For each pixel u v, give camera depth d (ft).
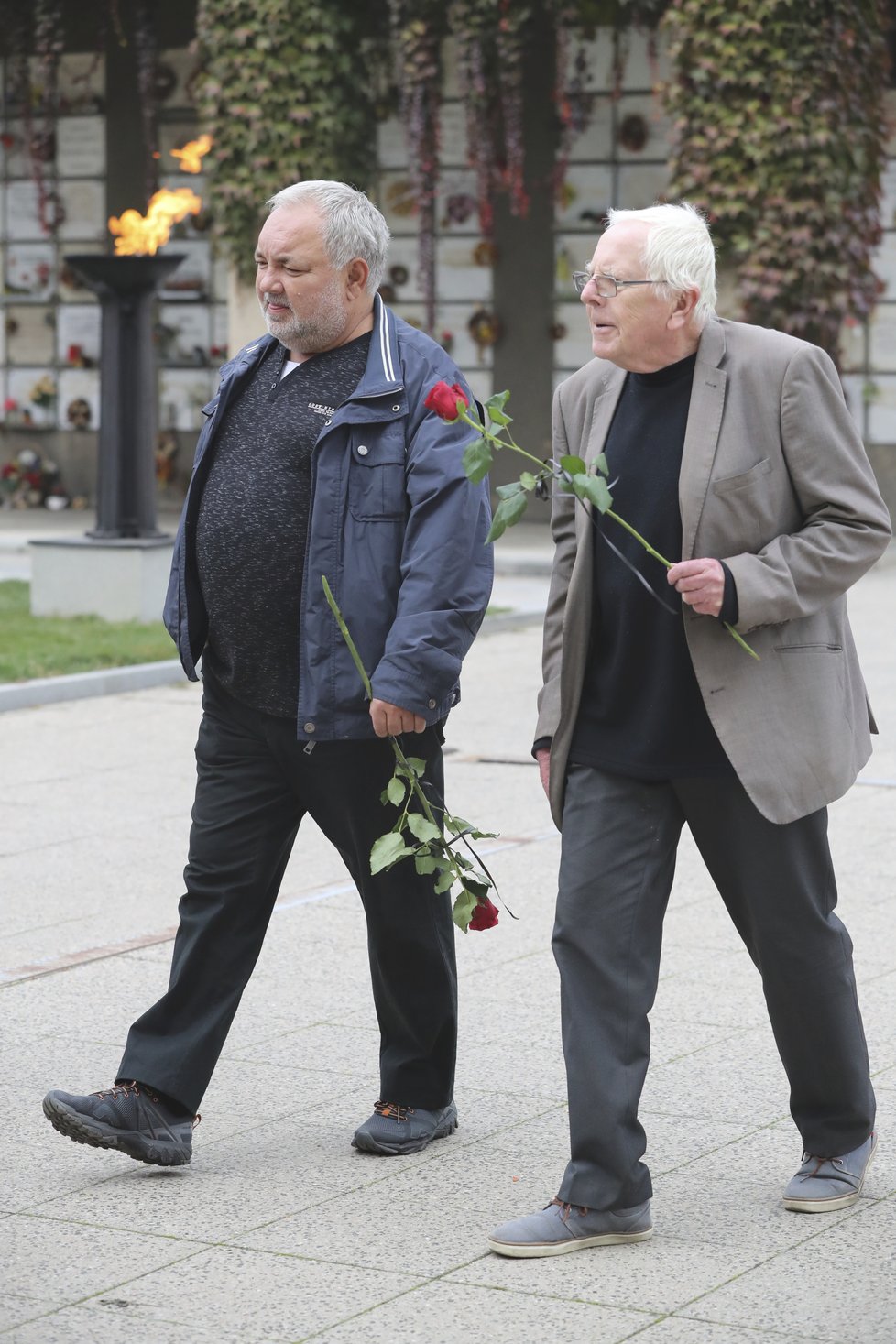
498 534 22.62
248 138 113.60
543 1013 33.27
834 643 24.18
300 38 112.68
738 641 23.26
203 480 26.68
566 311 130.00
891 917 39.29
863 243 105.29
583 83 125.08
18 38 137.69
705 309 23.43
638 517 23.70
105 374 84.43
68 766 56.65
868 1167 25.79
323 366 26.25
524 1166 26.22
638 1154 23.47
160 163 139.54
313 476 25.71
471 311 131.54
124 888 42.57
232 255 115.44
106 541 84.17
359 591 25.57
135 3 136.98
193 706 67.56
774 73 100.68
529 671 74.74
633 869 23.76
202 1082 26.21
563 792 24.67
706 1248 23.27
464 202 130.21
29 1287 22.11
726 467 23.29
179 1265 22.77
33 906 40.98
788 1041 24.54
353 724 25.68
